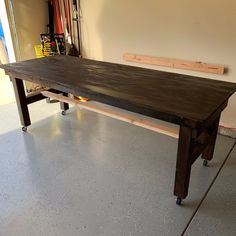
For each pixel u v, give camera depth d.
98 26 3.53
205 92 1.87
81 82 2.11
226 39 2.56
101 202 1.94
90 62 2.80
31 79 2.42
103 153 2.56
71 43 3.92
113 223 1.76
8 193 2.04
